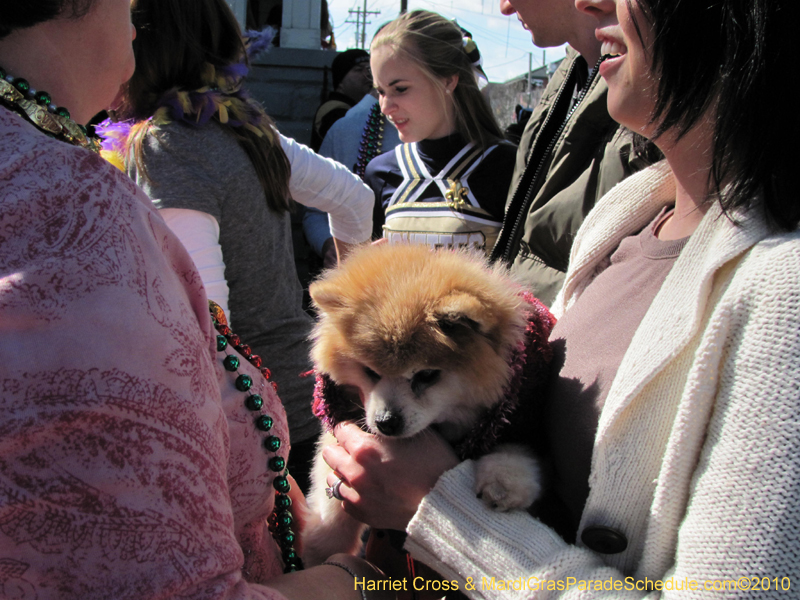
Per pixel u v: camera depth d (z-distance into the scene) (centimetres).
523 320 163
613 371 123
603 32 127
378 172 342
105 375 75
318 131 509
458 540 124
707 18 100
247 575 117
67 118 96
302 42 647
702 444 97
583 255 157
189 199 191
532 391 154
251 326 224
